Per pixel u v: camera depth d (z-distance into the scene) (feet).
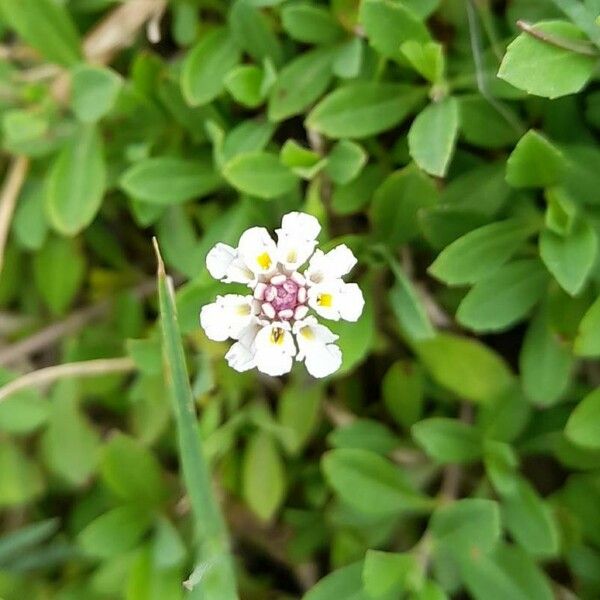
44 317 0.31
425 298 0.27
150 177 0.27
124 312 0.30
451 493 0.26
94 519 0.30
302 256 0.21
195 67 0.27
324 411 0.29
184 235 0.28
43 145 0.29
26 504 0.31
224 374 0.28
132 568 0.26
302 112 0.28
